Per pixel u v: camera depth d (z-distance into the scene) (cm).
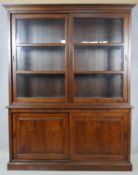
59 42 293
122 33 288
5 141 345
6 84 339
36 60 300
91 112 284
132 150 343
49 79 299
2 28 333
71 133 287
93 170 287
